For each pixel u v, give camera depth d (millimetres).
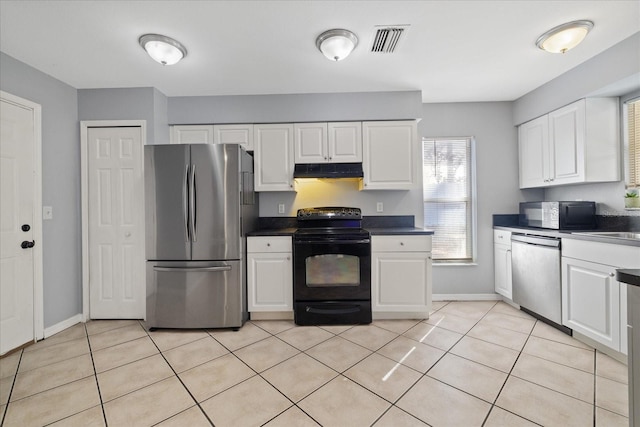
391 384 1708
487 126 3258
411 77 2652
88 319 2740
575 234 2199
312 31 1965
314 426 1396
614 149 2439
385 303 2641
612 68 2172
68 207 2639
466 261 3312
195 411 1510
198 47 2131
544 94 2807
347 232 2695
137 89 2768
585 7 1750
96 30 1912
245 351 2129
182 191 2502
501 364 1904
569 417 1432
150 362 1988
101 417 1477
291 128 2982
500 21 1874
